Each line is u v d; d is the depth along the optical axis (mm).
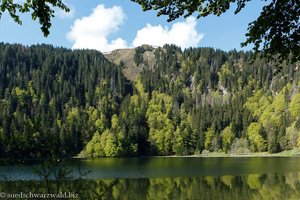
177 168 89250
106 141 165375
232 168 87250
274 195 48188
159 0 8977
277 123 176125
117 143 165750
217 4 8836
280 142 156125
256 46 9258
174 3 8969
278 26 8773
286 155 148000
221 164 101625
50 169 8508
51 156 8500
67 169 8711
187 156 165625
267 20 8672
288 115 176625
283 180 62188
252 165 96062
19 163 8109
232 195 48594
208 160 123750
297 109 174250
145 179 64812
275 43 8938
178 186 56250
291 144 154875
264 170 81000
